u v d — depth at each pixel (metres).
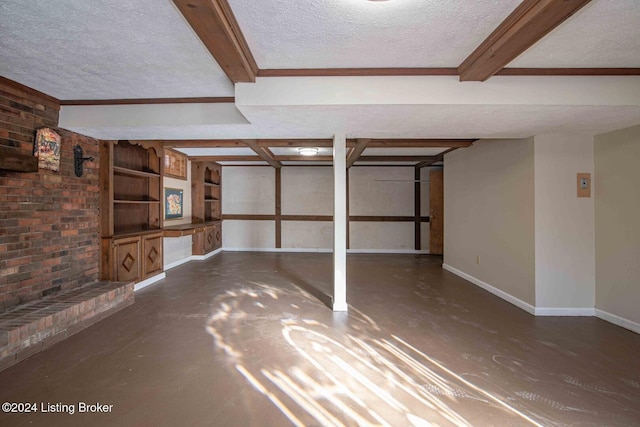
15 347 2.38
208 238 7.29
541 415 1.86
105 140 3.87
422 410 1.90
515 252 3.89
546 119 2.93
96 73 2.56
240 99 2.55
